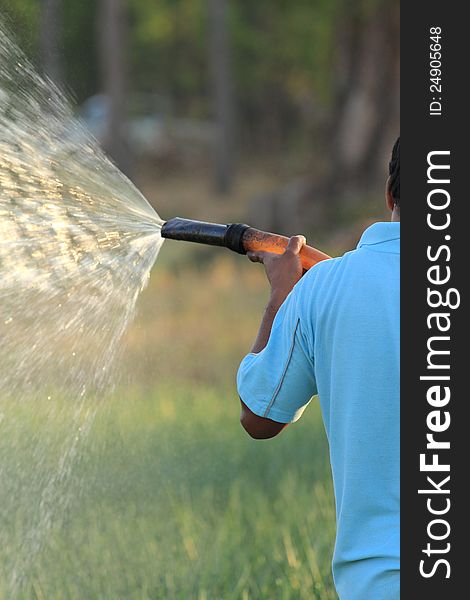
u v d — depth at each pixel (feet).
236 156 261.03
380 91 166.50
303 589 31.48
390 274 17.79
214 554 35.12
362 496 17.43
